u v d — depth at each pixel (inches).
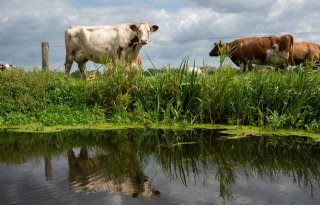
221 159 155.8
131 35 438.9
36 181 119.8
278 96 262.7
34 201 99.3
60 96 315.6
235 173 132.3
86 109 293.1
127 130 243.9
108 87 306.8
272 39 597.6
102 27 447.5
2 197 103.1
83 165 143.2
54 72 352.8
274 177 126.6
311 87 257.6
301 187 114.9
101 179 122.3
